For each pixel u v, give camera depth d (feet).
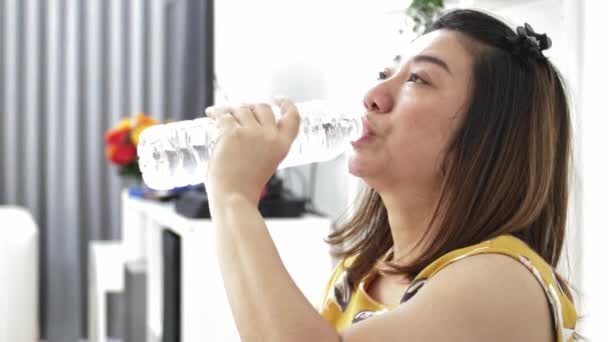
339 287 3.06
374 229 3.04
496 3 4.66
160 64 12.18
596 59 4.30
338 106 2.79
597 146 4.30
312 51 7.77
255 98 8.79
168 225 6.89
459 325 2.00
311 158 3.02
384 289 2.89
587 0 4.34
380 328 2.03
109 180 12.28
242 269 2.13
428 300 2.05
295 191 8.39
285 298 2.06
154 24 12.20
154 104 12.21
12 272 9.79
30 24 12.00
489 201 2.45
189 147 2.95
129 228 10.36
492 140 2.47
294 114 2.44
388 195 2.63
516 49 2.54
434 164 2.48
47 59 12.09
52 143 12.10
